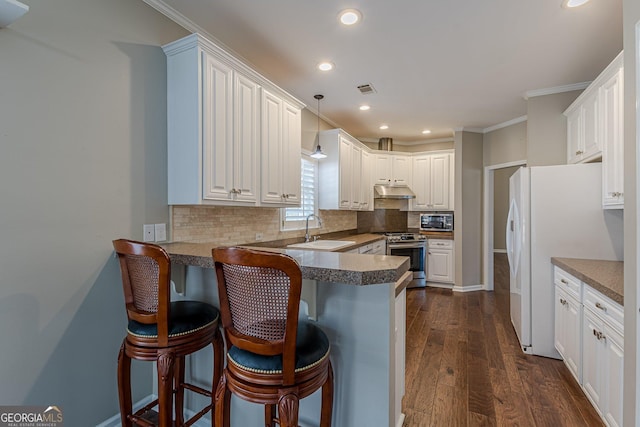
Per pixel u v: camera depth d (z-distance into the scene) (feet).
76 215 5.08
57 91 4.84
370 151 16.80
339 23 7.00
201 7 6.46
